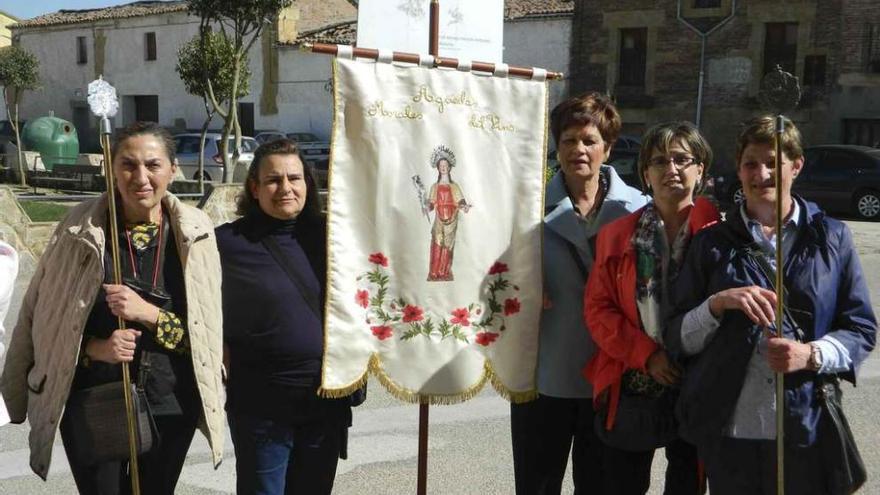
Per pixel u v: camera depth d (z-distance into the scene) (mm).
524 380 3633
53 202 15352
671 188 3334
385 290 3441
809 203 3080
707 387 3012
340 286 3346
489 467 5180
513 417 3793
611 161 19219
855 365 2900
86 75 36375
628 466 3521
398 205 3430
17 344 3275
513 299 3611
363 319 3400
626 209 3738
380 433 5746
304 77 30031
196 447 5461
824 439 2943
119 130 3148
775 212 3012
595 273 3430
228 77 20016
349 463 5227
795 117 23109
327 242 3326
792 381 2932
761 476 3008
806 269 2934
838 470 2939
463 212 3516
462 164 3508
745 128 3088
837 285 2965
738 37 23562
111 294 2988
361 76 3357
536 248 3607
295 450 3402
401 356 3473
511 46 26594
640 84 25016
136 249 3154
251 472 3334
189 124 33469
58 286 3105
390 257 3439
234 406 3363
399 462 5246
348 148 3377
